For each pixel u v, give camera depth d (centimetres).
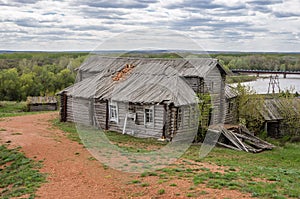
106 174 901
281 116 2225
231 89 2127
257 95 2227
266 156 1555
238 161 1313
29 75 4519
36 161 1090
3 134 1491
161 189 775
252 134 1998
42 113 2764
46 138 1399
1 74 4369
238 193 748
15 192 852
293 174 1037
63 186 855
